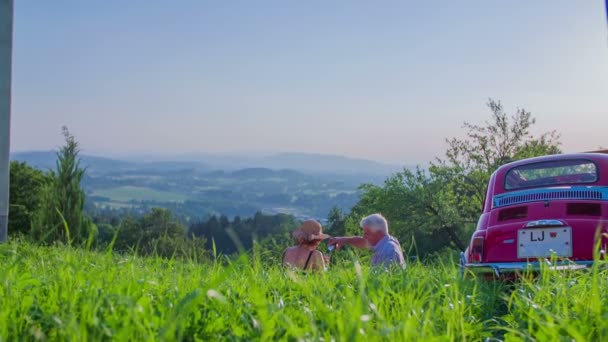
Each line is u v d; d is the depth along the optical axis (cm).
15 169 6475
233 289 387
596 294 311
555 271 421
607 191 721
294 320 306
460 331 309
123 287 335
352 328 234
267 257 559
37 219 1925
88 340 239
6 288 335
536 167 801
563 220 720
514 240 744
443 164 4091
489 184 827
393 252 749
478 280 509
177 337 267
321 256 718
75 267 353
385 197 4025
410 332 253
